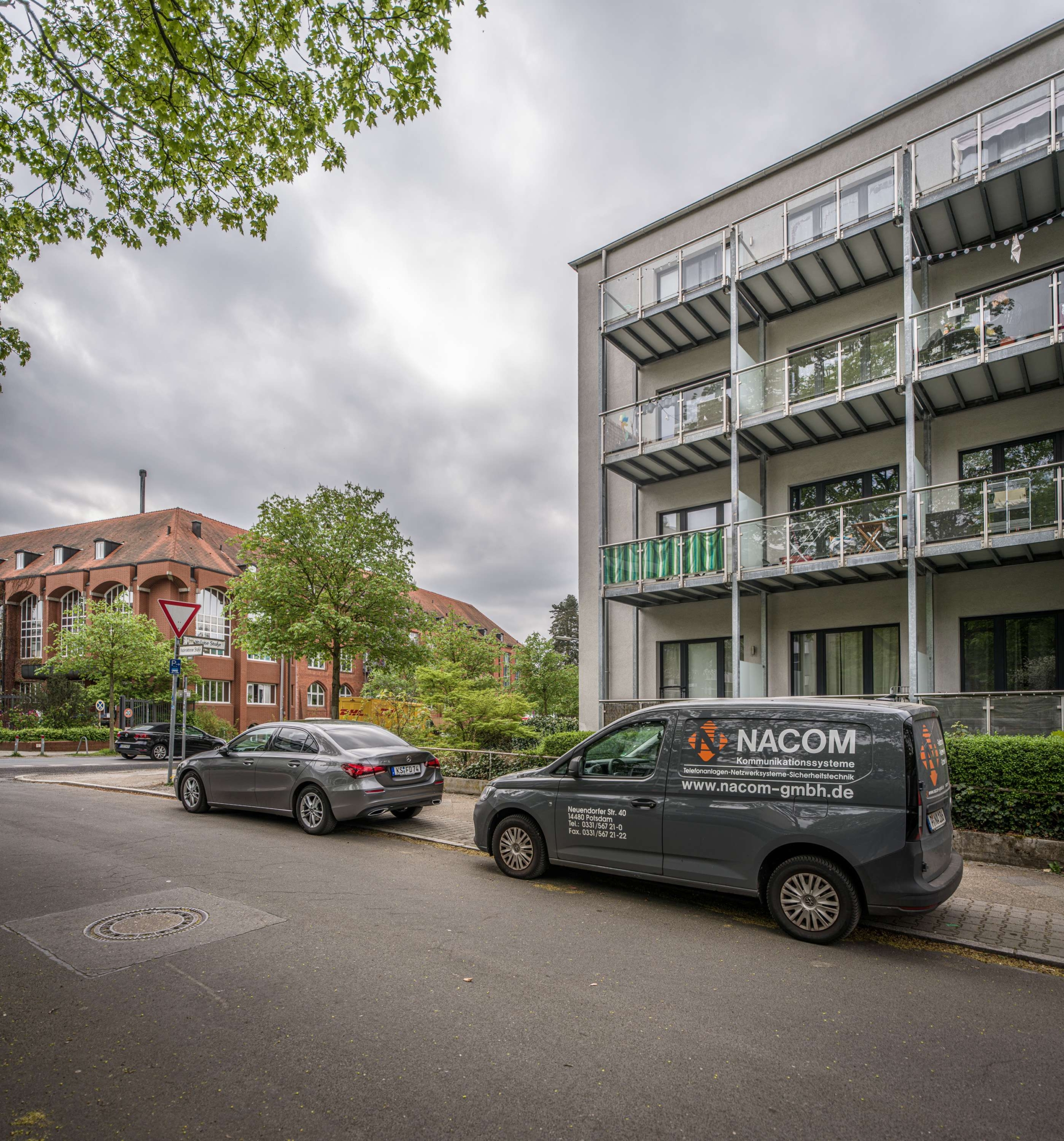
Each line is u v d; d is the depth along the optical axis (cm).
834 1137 279
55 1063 328
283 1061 330
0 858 742
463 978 432
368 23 646
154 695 3553
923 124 1305
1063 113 1095
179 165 720
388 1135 275
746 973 453
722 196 1566
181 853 770
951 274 1302
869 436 1370
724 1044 355
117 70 661
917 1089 315
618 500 1705
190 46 645
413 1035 357
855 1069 333
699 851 568
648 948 496
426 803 921
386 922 536
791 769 540
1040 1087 319
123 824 960
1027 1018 396
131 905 571
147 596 4412
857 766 516
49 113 666
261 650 1716
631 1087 312
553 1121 286
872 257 1324
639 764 618
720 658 1509
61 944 482
